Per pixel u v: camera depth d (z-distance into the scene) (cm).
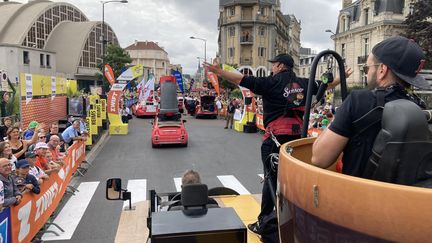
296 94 311
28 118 1422
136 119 3500
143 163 1453
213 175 1256
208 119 3619
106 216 843
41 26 8094
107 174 1273
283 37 8612
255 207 416
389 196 126
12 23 7550
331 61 340
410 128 147
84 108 2228
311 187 156
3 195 533
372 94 174
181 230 269
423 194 120
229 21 7238
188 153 1675
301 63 10525
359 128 172
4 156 716
